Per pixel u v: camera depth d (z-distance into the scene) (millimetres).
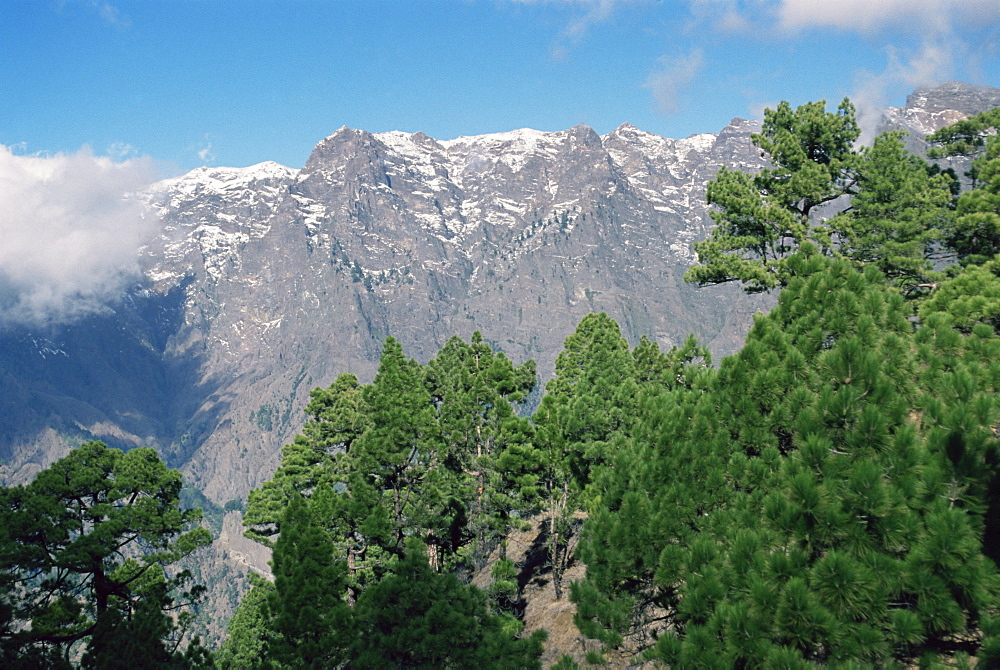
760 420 16578
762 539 14320
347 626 25047
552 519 39125
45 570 26297
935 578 12359
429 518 40781
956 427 13320
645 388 23922
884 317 16531
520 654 20109
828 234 34344
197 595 32219
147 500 29656
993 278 21109
